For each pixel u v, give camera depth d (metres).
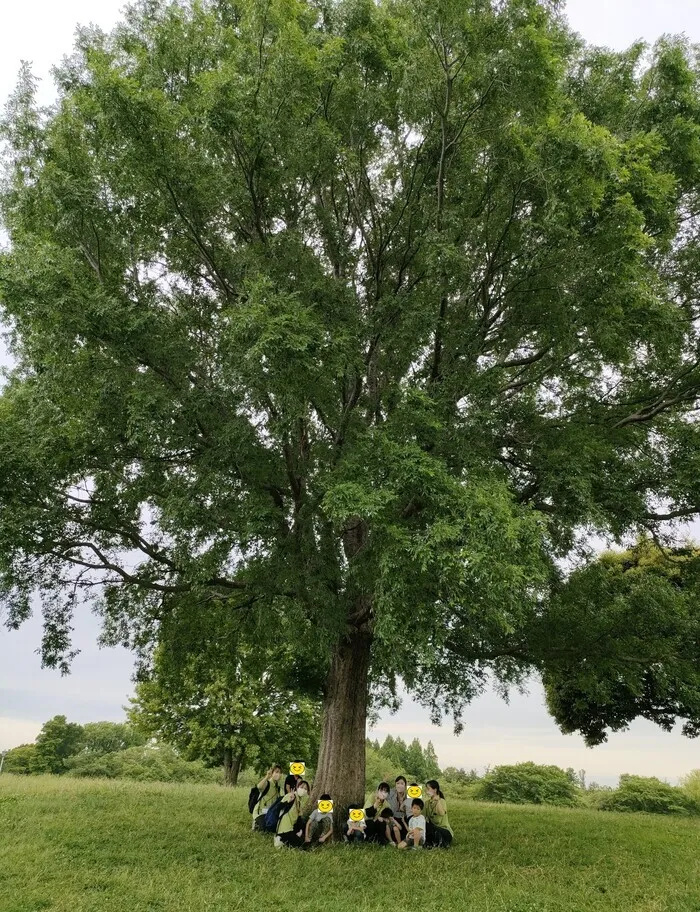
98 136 9.39
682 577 12.40
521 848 10.52
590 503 8.72
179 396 8.77
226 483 8.91
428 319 8.85
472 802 20.31
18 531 8.98
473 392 9.02
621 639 10.64
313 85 8.88
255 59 9.16
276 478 9.50
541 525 7.09
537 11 8.79
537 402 10.98
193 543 9.81
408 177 10.27
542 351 10.29
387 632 6.83
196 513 8.60
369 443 7.94
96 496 10.75
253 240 10.48
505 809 17.09
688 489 10.14
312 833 10.41
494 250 9.77
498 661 12.77
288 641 10.86
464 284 9.75
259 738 25.44
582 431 9.77
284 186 10.10
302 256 9.41
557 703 22.64
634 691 11.22
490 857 9.75
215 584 11.45
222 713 25.47
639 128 10.41
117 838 9.84
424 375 10.15
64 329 8.44
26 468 9.01
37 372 10.34
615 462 10.41
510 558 6.53
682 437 10.56
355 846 10.27
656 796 29.38
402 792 11.34
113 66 9.85
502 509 6.74
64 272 8.27
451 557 6.45
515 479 10.05
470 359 9.59
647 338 9.23
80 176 9.28
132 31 10.81
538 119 8.65
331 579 9.08
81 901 6.66
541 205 8.80
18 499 9.34
